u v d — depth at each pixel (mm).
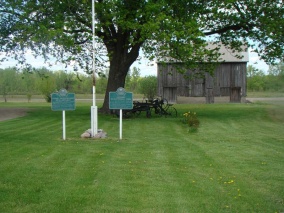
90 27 19719
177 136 13711
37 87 48375
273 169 8438
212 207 5891
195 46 18375
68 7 19094
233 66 41531
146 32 17859
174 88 42250
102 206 5871
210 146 11492
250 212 5707
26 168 8117
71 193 6457
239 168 8484
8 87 52281
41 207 5785
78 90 58062
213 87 41750
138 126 16766
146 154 9945
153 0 19266
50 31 17438
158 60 20609
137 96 54781
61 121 18609
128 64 22391
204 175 7805
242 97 41500
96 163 8695
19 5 19266
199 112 25219
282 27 20000
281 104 33438
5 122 17969
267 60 22156
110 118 20156
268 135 14195
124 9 19141
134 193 6516
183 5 20094
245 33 22578
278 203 6121
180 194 6500
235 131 15375
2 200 6051
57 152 9969
